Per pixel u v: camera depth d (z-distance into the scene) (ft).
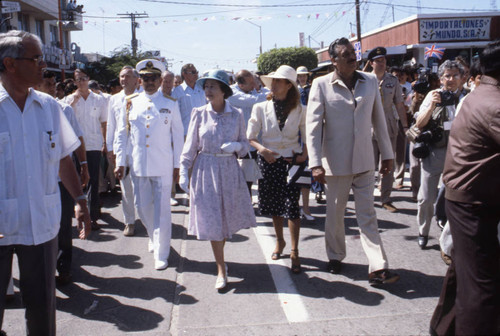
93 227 20.48
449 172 9.53
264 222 20.84
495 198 8.92
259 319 12.04
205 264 16.07
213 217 13.78
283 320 11.96
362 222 13.88
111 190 27.86
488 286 8.92
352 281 14.25
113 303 13.16
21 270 9.05
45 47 82.99
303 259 16.22
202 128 14.25
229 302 13.08
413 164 22.99
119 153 16.89
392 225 19.80
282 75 14.88
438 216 17.10
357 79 13.93
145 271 15.55
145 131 16.12
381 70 23.24
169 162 16.34
